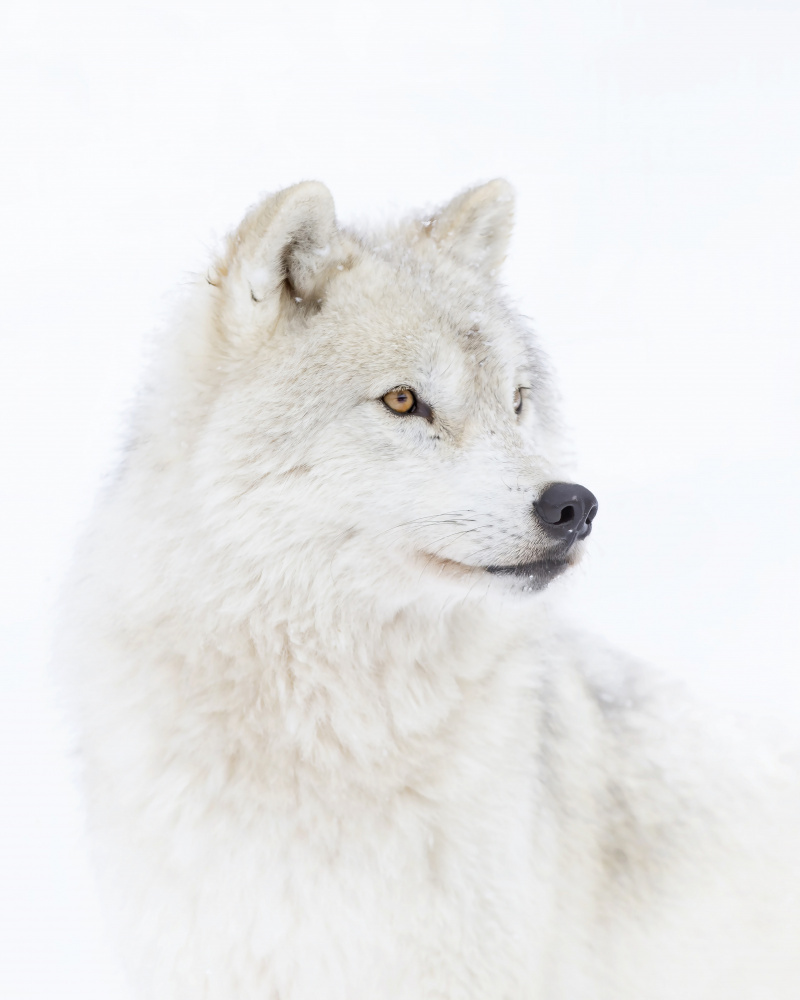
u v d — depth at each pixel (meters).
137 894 4.33
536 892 4.56
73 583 4.85
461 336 5.00
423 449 4.77
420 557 4.72
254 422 4.56
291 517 4.53
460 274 5.45
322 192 4.61
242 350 4.69
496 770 4.59
